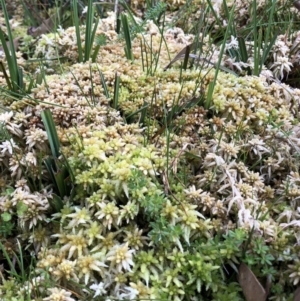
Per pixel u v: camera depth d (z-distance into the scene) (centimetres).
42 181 23
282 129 25
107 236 21
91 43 29
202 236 21
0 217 22
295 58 30
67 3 38
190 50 30
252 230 19
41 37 34
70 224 21
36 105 25
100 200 21
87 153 22
